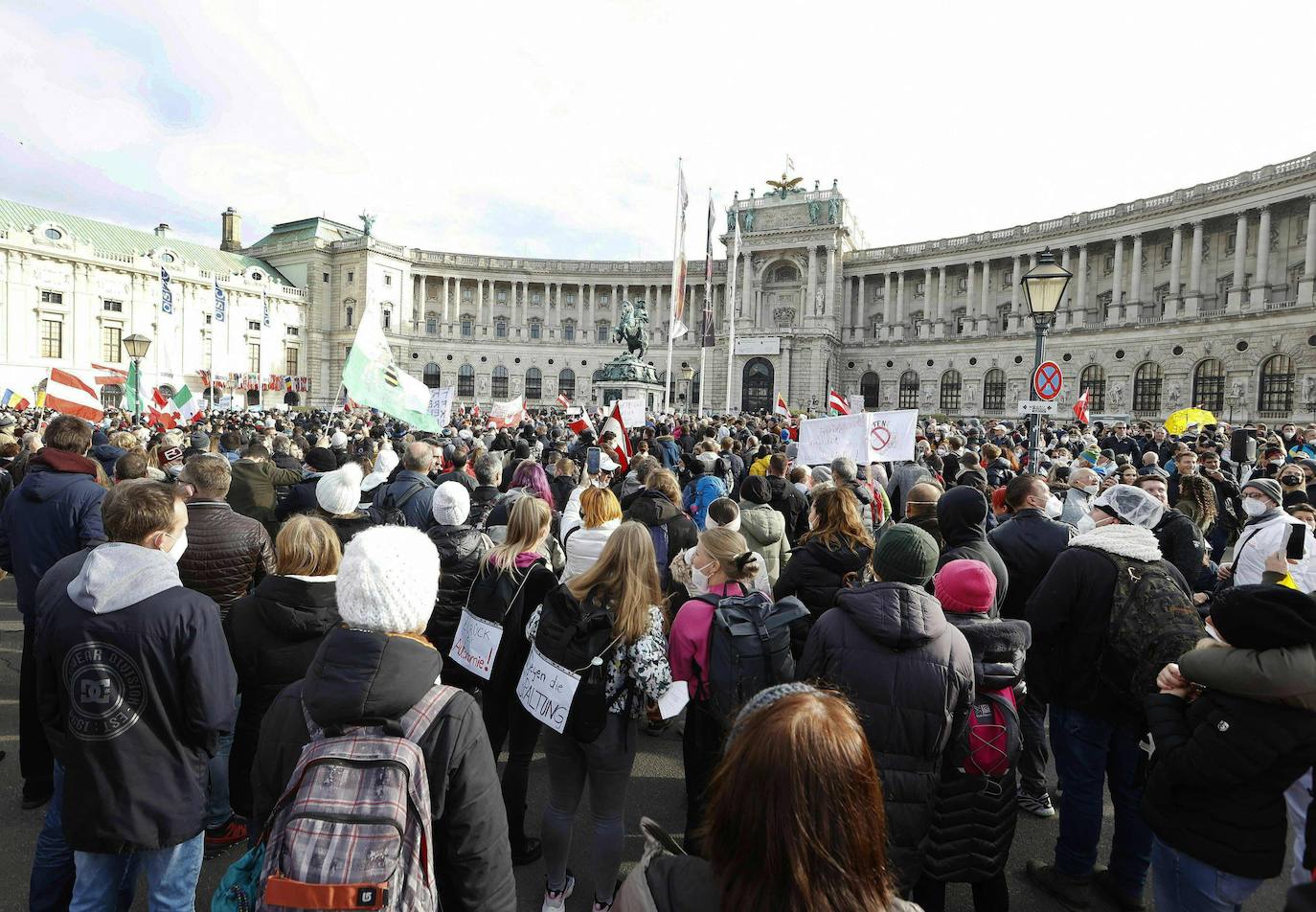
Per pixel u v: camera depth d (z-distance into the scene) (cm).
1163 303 7606
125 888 523
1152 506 627
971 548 706
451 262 10775
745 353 9812
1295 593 406
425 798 306
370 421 4022
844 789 223
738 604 603
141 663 439
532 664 572
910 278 9619
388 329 10356
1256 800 429
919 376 9362
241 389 8931
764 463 1573
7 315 7150
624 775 577
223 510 680
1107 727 621
